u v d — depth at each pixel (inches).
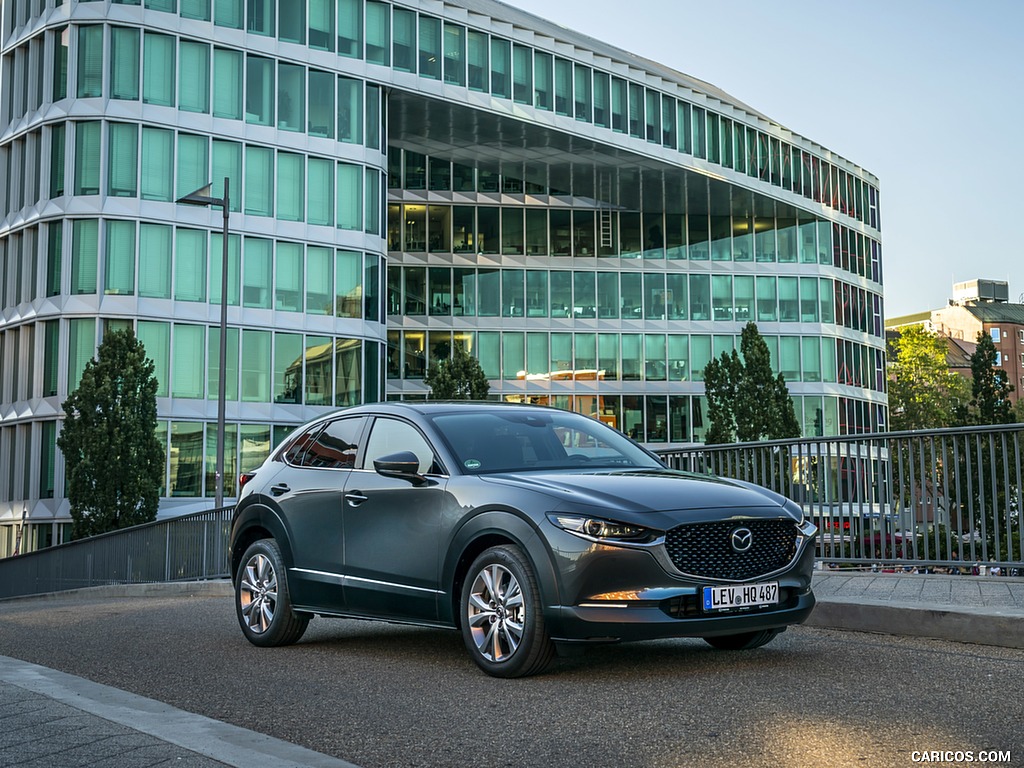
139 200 1505.9
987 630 275.3
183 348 1526.8
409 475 284.7
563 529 245.9
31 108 1574.8
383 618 292.0
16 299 1595.7
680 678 245.1
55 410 1485.0
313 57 1659.7
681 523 244.1
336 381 1656.0
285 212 1621.6
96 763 170.9
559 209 2282.2
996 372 2180.1
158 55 1535.4
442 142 2044.8
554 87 1973.4
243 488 350.3
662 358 2297.0
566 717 209.3
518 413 311.9
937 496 378.9
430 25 1813.5
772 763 171.5
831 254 2470.5
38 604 729.6
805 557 261.1
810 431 2368.4
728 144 2249.0
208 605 496.7
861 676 240.5
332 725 210.5
